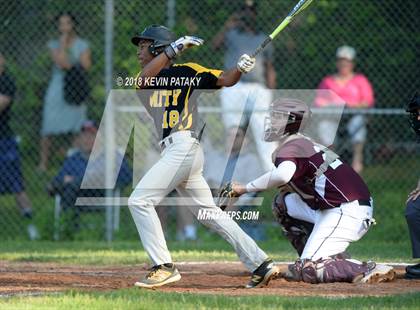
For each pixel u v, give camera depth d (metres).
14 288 20.77
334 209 21.86
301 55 38.66
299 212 22.64
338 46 38.56
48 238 35.25
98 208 35.00
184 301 17.91
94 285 21.39
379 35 38.06
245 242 20.53
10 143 35.81
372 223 22.17
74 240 35.12
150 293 19.09
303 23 38.78
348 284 21.19
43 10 38.91
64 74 37.56
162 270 20.41
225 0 38.19
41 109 39.84
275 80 38.38
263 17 39.09
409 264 26.23
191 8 38.16
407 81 37.94
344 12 38.47
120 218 35.69
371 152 37.88
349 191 21.84
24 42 39.19
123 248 31.52
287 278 21.91
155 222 20.30
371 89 36.88
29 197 37.97
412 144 37.84
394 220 35.84
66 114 37.66
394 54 37.97
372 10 38.09
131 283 21.77
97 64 38.12
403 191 37.62
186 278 22.62
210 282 21.94
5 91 35.81
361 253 29.53
